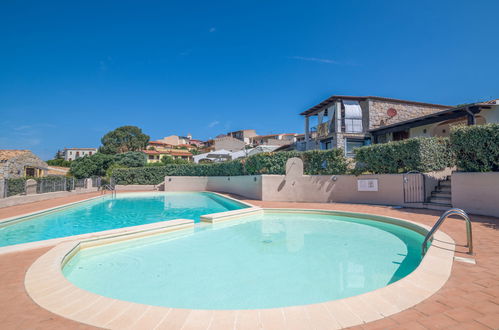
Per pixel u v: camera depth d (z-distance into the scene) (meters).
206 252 5.95
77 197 18.91
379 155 11.85
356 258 5.32
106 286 4.17
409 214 8.84
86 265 5.12
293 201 14.14
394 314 2.50
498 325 2.27
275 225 8.75
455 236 5.57
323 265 4.98
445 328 2.24
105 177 29.59
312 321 2.38
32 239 7.82
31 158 27.02
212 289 4.02
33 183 16.50
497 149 7.86
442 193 10.27
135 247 6.32
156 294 3.87
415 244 6.29
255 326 2.32
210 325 2.34
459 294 2.90
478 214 8.32
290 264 5.09
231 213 9.59
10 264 4.24
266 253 5.81
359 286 4.00
